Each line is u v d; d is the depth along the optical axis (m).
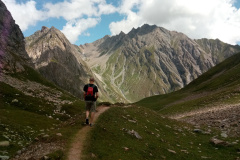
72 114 61.03
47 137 15.02
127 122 25.22
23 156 12.97
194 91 122.12
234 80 96.94
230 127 29.98
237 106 42.78
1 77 71.69
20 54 126.38
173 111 75.38
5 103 47.59
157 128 27.67
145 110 37.81
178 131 29.56
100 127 18.75
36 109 51.84
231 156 19.33
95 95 18.47
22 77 91.94
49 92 89.12
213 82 116.12
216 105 56.97
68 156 12.52
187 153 19.52
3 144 17.42
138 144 18.17
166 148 19.53
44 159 11.48
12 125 26.86
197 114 51.19
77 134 16.17
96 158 13.11
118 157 14.13
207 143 24.11
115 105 35.88
